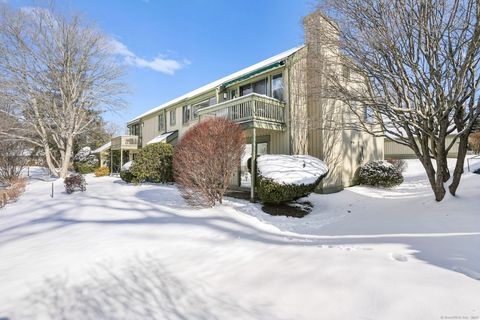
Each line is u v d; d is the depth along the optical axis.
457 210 5.77
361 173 11.55
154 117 20.28
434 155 7.16
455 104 6.33
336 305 2.34
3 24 16.27
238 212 6.96
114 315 2.51
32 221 6.46
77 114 19.08
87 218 6.45
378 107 7.20
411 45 6.37
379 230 5.04
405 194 9.11
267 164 8.36
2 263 3.78
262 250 4.06
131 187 12.34
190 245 4.46
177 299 2.75
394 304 2.21
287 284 2.84
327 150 10.46
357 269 2.93
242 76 11.54
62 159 18.52
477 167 11.56
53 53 17.72
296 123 10.41
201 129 7.53
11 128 16.20
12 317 2.50
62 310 2.61
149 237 4.84
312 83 9.02
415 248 3.62
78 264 3.70
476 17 5.61
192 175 7.29
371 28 6.41
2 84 16.14
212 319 2.35
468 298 2.19
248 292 2.79
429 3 5.77
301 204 8.41
